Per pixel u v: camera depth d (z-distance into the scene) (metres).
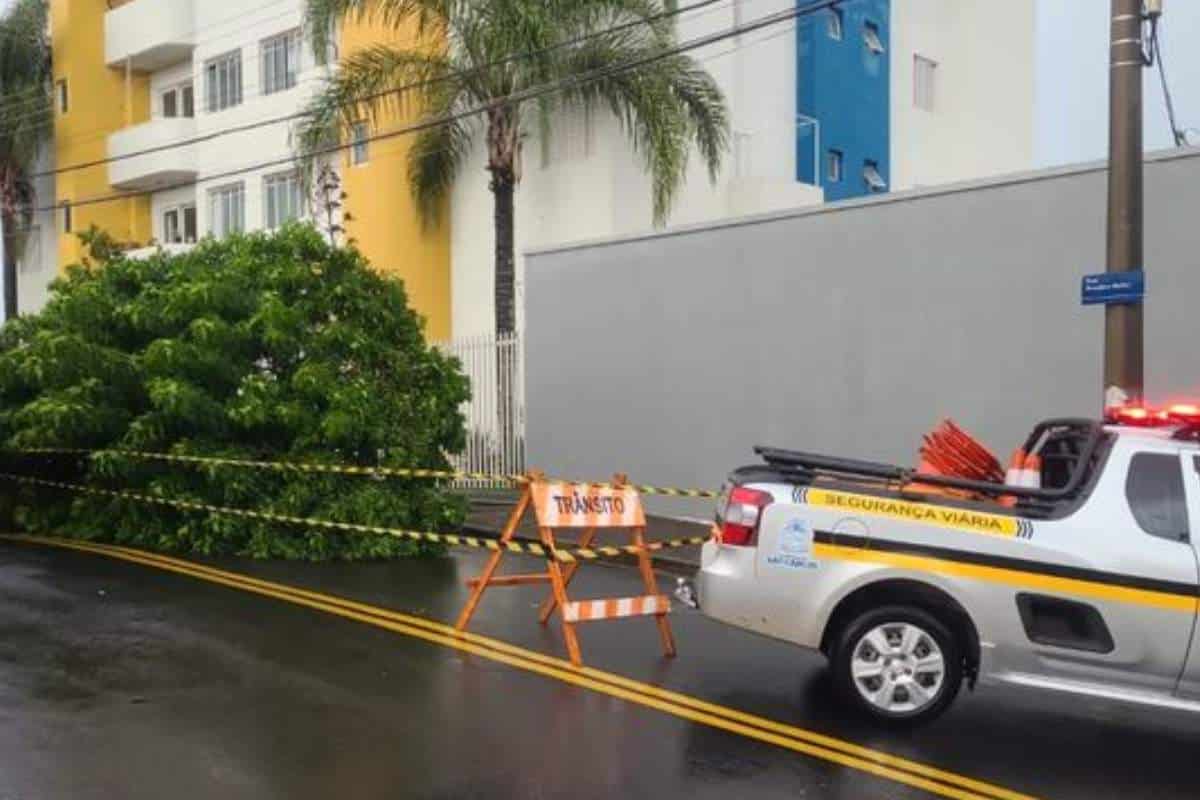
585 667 8.28
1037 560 6.80
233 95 31.50
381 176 25.53
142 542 13.95
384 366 14.17
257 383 13.24
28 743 6.48
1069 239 12.06
